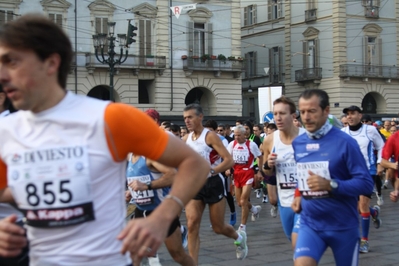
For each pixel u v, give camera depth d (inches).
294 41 1722.4
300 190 194.4
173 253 230.7
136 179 236.8
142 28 1409.9
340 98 1605.6
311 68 1654.8
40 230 99.2
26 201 99.9
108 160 99.7
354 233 188.2
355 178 184.7
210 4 1492.4
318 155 192.1
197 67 1460.4
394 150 318.3
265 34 1825.8
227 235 302.0
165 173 229.1
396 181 303.3
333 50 1616.6
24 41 96.0
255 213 499.5
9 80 97.3
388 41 1675.7
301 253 184.4
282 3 1764.3
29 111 101.5
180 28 1455.5
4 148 102.5
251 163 445.7
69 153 98.3
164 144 102.0
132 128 99.9
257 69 1857.8
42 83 98.7
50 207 98.1
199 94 1534.2
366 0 1637.6
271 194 272.8
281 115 243.4
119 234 98.0
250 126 682.8
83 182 97.8
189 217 278.2
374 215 417.4
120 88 1385.3
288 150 244.5
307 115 191.9
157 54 1427.2
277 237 408.8
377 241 386.3
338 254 188.5
